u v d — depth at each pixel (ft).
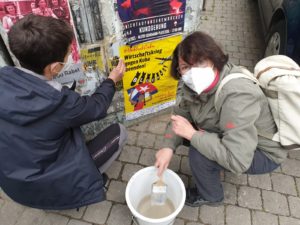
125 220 6.07
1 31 4.93
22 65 3.98
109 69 6.47
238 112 4.14
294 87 4.12
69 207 4.98
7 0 4.58
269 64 4.67
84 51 5.82
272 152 4.96
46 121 3.94
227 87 4.22
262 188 6.73
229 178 6.92
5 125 3.84
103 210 6.25
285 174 7.04
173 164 7.22
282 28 9.07
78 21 5.35
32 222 6.06
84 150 4.70
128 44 6.27
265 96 4.59
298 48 7.80
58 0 4.93
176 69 4.81
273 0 10.60
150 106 8.06
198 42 4.04
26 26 3.67
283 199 6.51
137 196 5.64
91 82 6.42
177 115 5.60
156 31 6.43
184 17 6.60
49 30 3.69
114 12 5.60
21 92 3.59
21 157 4.04
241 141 4.28
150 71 7.11
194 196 6.23
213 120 4.99
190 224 6.00
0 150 3.93
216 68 4.25
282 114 4.46
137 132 8.11
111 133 5.94
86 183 4.70
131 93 7.32
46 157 4.20
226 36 13.52
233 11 16.33
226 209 6.29
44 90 3.69
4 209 6.29
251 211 6.26
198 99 4.83
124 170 7.09
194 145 4.81
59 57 3.98
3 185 4.50
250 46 12.73
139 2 5.74
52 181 4.36
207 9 16.40
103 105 4.93
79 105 4.18
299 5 8.00
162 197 5.36
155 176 5.54
